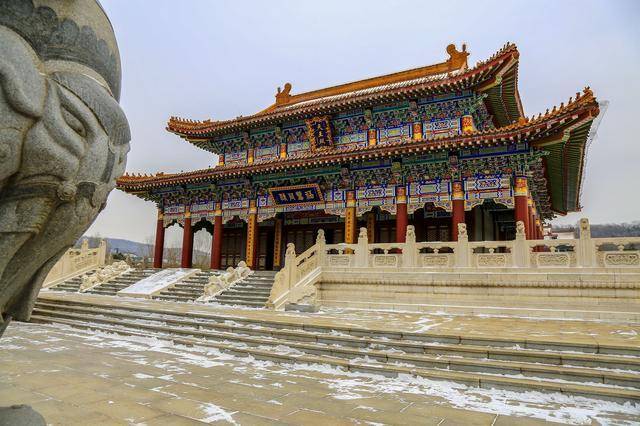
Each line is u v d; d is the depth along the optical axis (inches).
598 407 314.3
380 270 856.3
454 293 783.1
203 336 562.6
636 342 408.8
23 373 377.4
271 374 402.3
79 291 1168.2
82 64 154.0
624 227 3501.5
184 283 1097.4
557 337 448.5
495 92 1181.1
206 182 1433.3
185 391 335.9
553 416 293.7
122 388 338.0
